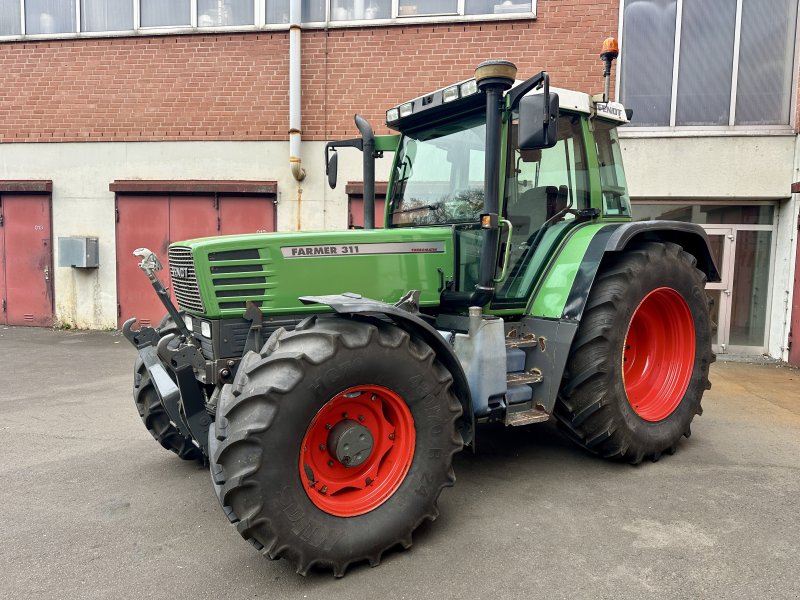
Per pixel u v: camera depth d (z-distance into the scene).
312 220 8.09
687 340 3.89
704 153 7.09
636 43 7.26
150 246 8.52
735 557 2.49
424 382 2.55
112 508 3.06
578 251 3.49
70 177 8.60
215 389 2.92
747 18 7.05
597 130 4.00
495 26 7.49
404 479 2.56
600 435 3.38
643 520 2.85
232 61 8.09
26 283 8.88
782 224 7.11
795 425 4.48
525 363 3.48
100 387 5.65
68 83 8.49
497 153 3.04
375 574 2.41
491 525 2.82
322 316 2.59
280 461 2.23
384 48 7.76
